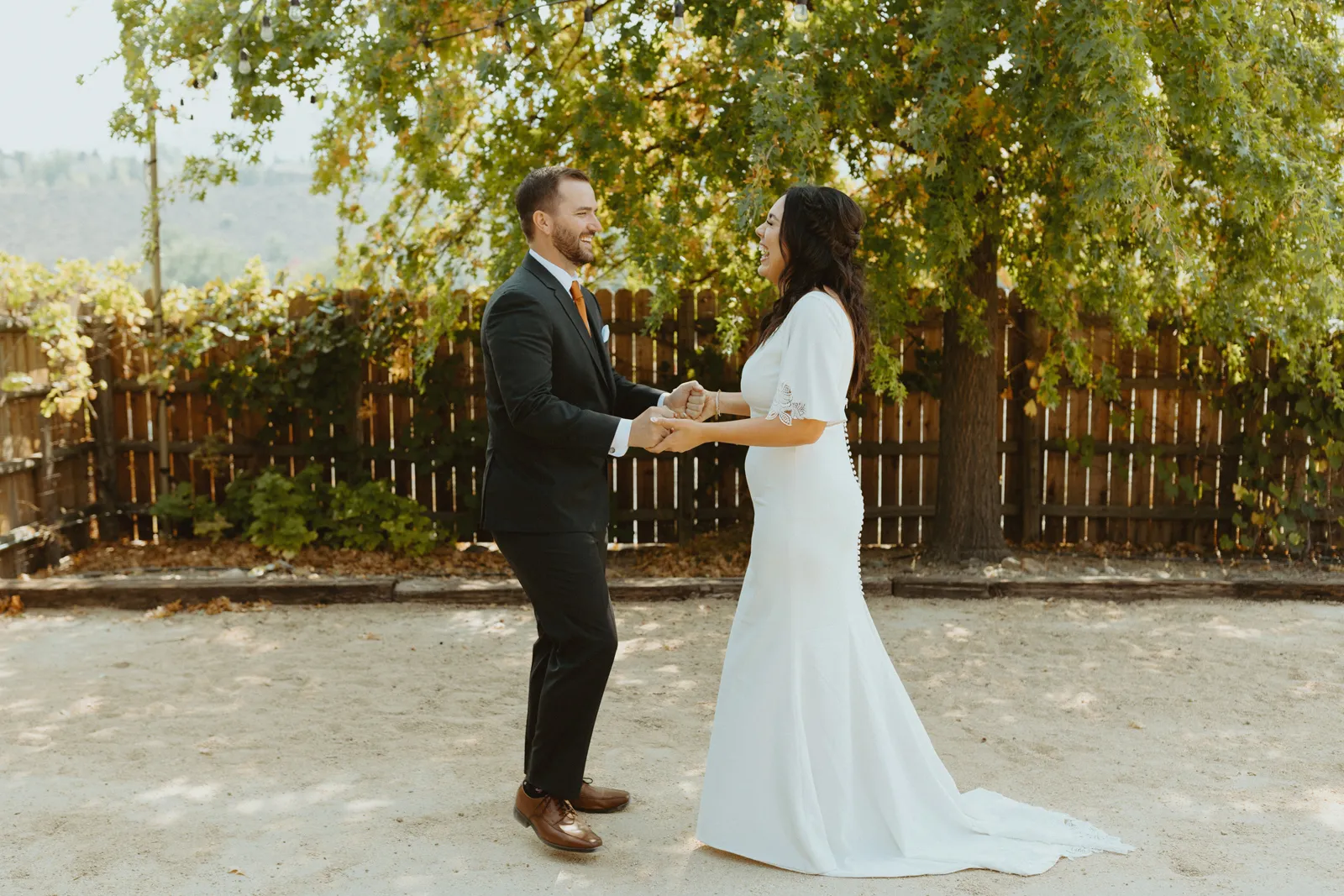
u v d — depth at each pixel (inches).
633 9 233.9
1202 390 292.7
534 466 120.3
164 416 294.8
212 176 255.3
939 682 190.2
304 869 116.5
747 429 114.7
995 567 274.7
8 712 171.3
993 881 114.1
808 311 115.4
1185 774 146.2
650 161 260.4
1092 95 193.3
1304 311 240.4
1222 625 229.9
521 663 202.2
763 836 118.5
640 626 230.1
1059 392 300.8
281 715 171.2
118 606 241.3
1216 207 247.9
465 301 276.2
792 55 209.5
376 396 300.7
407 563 277.1
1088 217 211.8
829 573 119.1
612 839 125.3
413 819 130.5
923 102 205.3
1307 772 147.0
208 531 286.5
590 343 126.2
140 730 163.3
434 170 248.5
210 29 233.5
